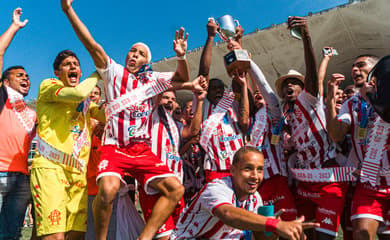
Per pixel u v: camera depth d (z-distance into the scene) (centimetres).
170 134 348
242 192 239
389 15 1261
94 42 285
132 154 296
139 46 331
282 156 389
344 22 1362
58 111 309
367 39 1403
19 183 342
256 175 232
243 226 206
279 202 368
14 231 335
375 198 299
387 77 264
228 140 379
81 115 324
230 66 377
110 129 298
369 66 335
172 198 287
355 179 323
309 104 357
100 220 275
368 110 321
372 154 300
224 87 415
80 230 319
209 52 375
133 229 347
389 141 296
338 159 368
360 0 1276
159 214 282
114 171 282
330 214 331
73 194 315
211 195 230
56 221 285
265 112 393
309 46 345
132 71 322
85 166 326
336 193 336
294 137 370
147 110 309
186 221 251
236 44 405
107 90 303
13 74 367
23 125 354
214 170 375
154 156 303
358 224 297
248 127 394
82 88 293
